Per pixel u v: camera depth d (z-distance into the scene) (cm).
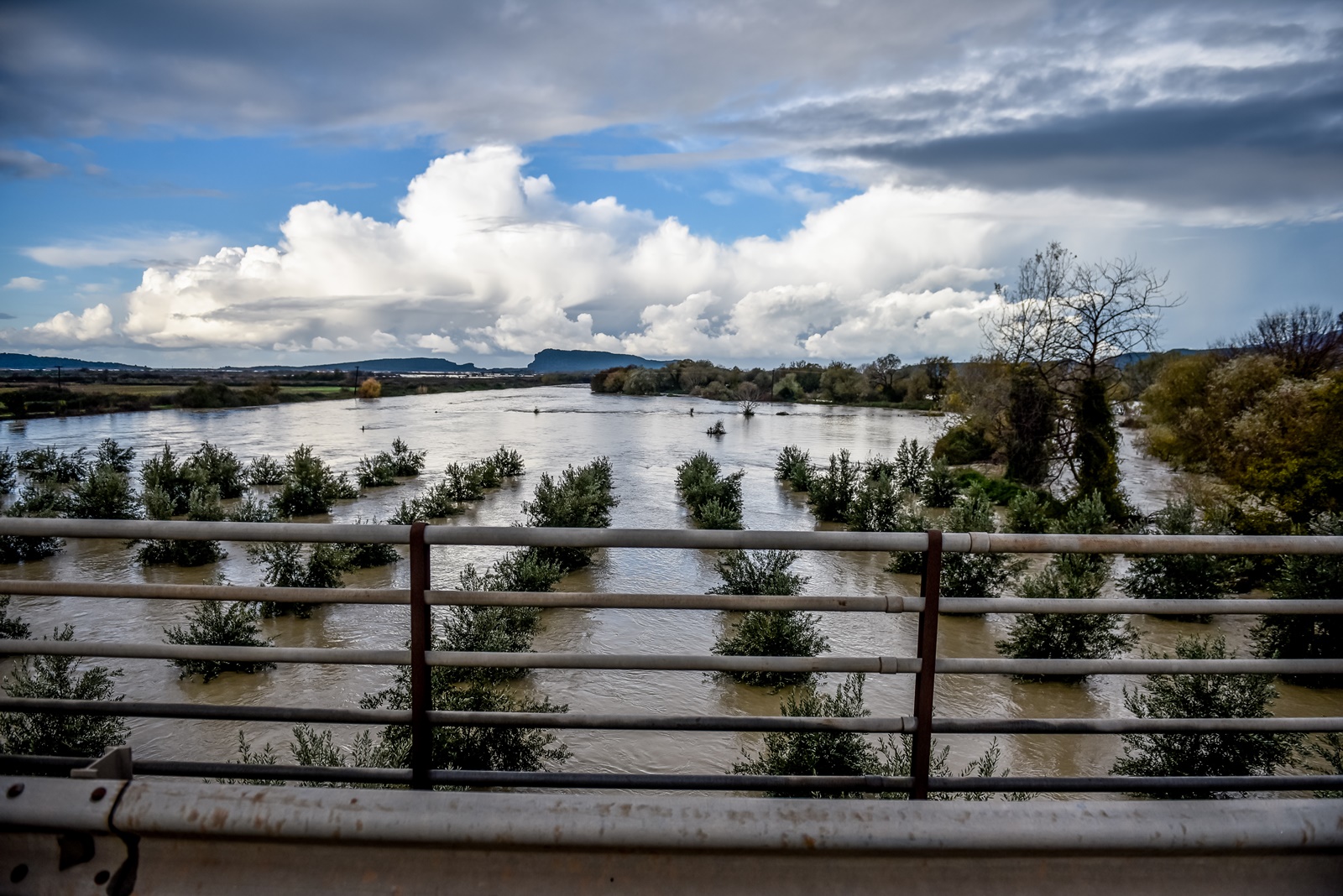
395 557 1584
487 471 2683
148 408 6925
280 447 3691
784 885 153
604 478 2592
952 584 1266
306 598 198
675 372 13250
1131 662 199
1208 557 1245
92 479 1905
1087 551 192
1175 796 650
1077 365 2317
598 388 13912
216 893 152
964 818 151
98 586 198
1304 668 199
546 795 154
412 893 152
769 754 672
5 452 2708
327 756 632
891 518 2009
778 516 2244
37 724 659
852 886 153
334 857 153
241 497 2464
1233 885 155
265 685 905
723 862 153
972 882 154
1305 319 3138
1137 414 3834
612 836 148
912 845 149
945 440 3428
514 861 153
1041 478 2603
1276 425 1788
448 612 1196
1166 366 3400
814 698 716
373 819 149
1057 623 998
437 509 2142
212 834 148
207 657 203
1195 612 193
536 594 198
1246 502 1484
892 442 4453
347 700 865
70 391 7531
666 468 3203
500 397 12012
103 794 151
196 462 2564
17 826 150
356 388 13050
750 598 196
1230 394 2506
